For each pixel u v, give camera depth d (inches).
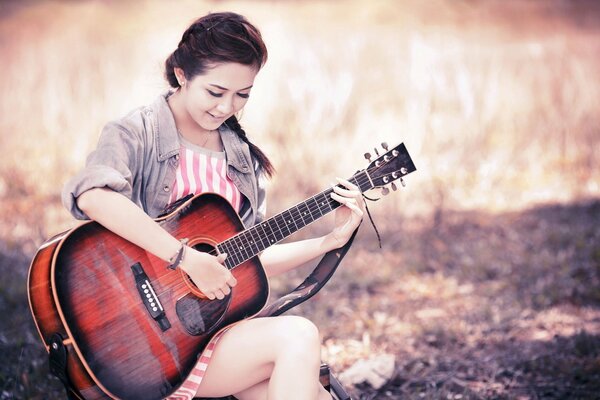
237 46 104.7
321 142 320.2
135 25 626.2
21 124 364.5
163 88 119.8
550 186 310.5
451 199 293.1
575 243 242.7
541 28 654.5
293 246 120.9
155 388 104.0
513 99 382.9
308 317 195.5
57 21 647.8
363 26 633.0
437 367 169.2
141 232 101.7
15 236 249.1
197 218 111.5
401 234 259.8
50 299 101.7
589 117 350.9
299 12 685.9
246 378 108.5
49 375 154.3
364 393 156.6
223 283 106.2
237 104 109.5
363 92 371.2
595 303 203.0
